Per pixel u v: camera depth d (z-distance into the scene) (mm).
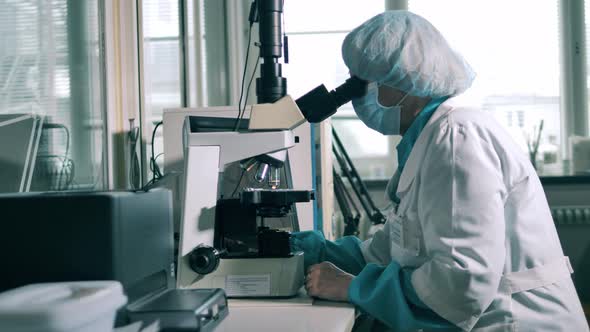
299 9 4363
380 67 1360
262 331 1016
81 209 821
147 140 2303
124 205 844
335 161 4141
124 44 2008
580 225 4031
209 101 3434
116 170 1938
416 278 1228
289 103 1335
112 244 817
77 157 1764
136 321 833
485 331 1242
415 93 1376
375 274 1314
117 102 1950
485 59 4336
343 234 3510
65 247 822
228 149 1309
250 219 1392
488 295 1161
